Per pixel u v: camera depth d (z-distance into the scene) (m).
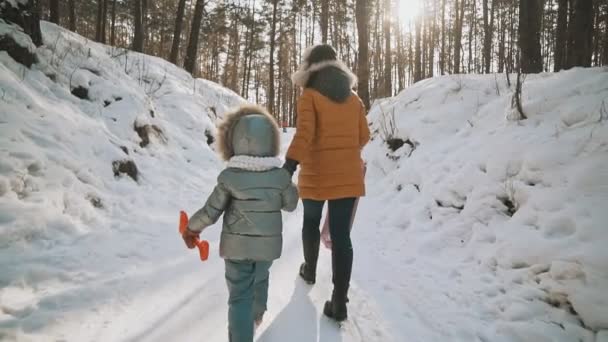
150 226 3.73
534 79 5.50
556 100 4.14
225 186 1.91
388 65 17.08
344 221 2.42
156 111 6.98
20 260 2.54
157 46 30.50
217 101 9.66
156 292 2.62
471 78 6.71
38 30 5.30
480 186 3.77
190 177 5.50
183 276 2.91
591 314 2.15
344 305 2.38
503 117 4.64
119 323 2.21
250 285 1.96
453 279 2.99
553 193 3.03
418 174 4.93
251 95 39.12
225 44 35.28
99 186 3.85
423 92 6.91
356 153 2.49
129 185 4.29
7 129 3.40
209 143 7.36
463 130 5.17
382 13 24.77
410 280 3.05
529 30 6.66
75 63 5.77
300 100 2.41
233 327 1.88
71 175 3.54
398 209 4.59
